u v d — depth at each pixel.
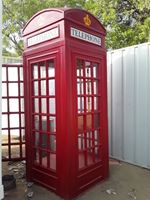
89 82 4.80
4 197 4.36
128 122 5.98
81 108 4.78
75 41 4.36
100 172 5.01
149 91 5.50
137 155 5.82
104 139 5.10
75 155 4.35
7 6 16.31
